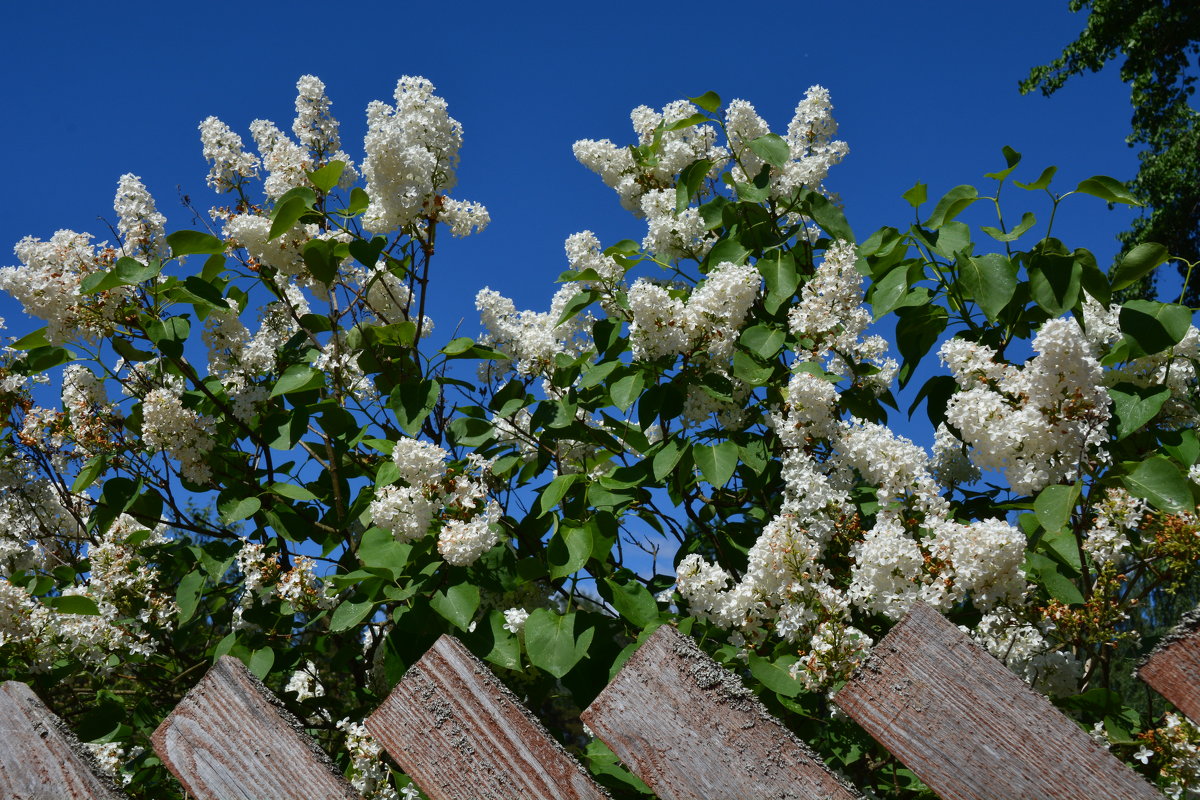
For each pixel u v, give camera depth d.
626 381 3.24
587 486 3.25
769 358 3.37
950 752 1.17
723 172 4.37
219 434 3.92
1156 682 1.20
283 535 3.68
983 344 3.12
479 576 3.13
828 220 3.72
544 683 3.23
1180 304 2.71
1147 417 2.53
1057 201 2.93
